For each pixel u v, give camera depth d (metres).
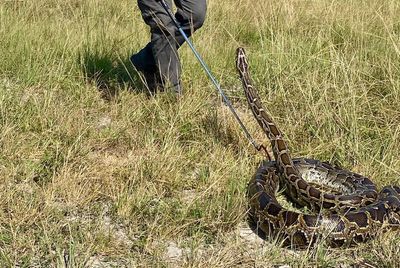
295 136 5.10
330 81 5.64
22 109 5.16
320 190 4.56
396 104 5.43
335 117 5.15
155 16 5.45
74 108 5.41
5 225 3.96
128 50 6.58
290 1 7.88
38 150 4.73
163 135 5.01
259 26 7.48
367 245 3.91
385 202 4.08
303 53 6.30
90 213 4.14
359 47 6.40
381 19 6.93
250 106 4.68
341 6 7.72
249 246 3.92
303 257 3.75
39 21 7.38
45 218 4.02
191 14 5.43
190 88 5.79
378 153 4.78
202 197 4.23
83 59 6.27
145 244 3.84
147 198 4.21
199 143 4.91
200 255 3.80
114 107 5.46
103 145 4.94
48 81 5.83
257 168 4.61
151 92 5.70
